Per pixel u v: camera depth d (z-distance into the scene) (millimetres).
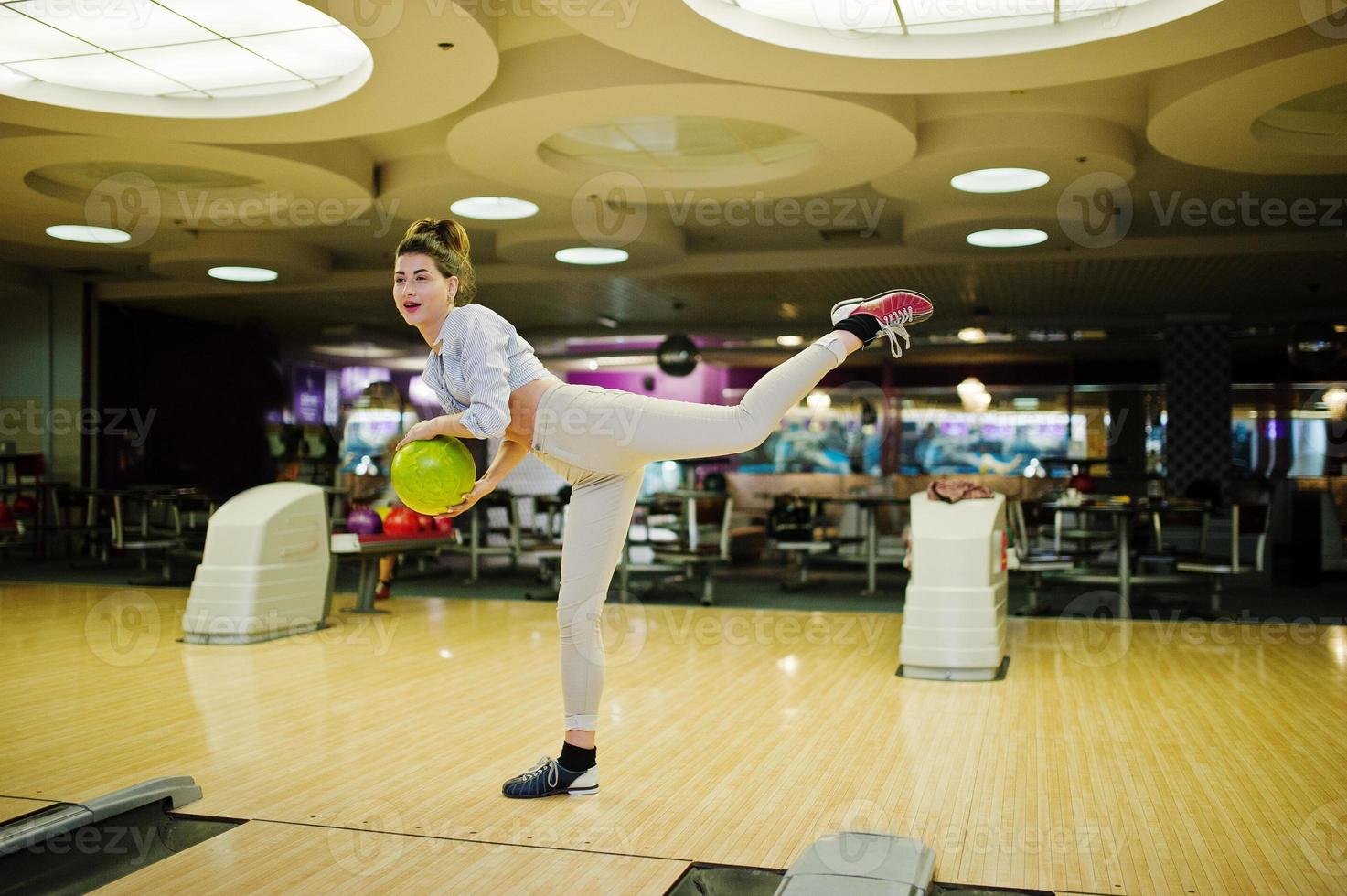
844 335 2992
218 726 4262
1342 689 5051
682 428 2934
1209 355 13102
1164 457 13258
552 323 15438
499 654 6023
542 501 10281
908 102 6672
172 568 11406
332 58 5828
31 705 4645
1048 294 12383
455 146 7000
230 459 15211
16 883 2576
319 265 11219
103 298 13250
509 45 6160
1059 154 7121
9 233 9531
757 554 13195
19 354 13164
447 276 3100
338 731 4176
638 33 5129
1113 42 5184
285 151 7301
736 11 5109
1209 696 4906
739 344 15516
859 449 15672
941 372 15453
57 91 6219
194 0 5059
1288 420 14680
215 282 12156
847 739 4090
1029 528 8258
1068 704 4734
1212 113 6176
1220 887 2574
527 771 3541
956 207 8727
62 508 12617
